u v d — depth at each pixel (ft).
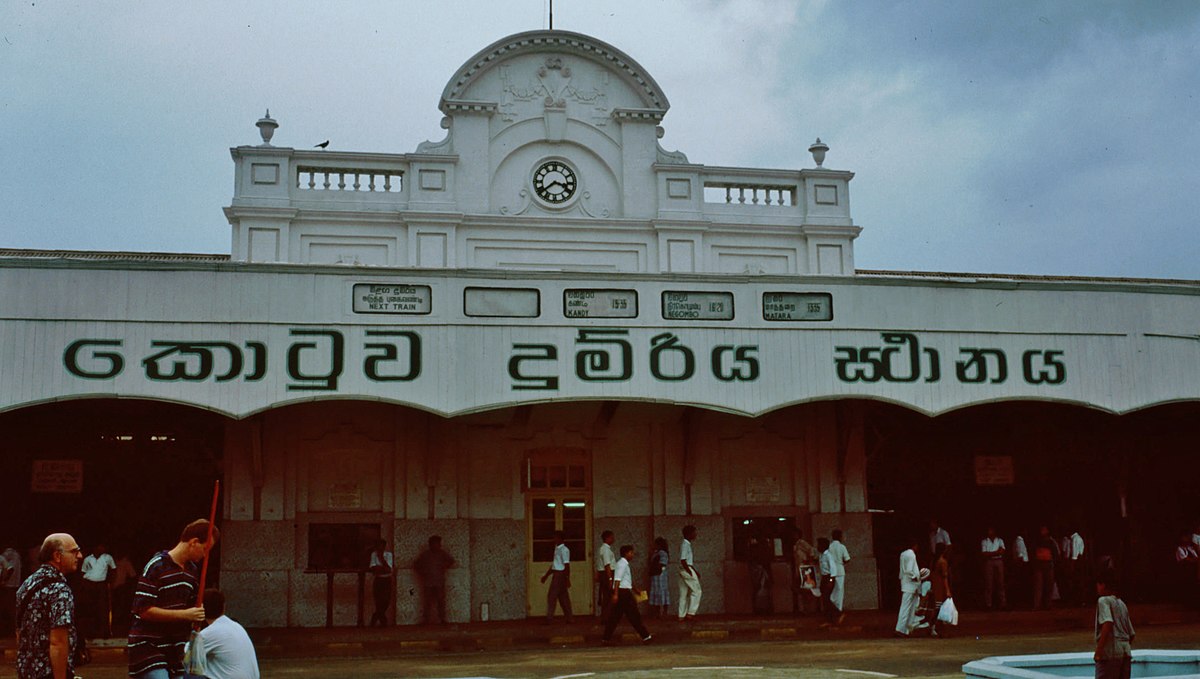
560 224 82.12
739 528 82.23
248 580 74.28
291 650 64.75
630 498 80.94
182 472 75.92
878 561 83.97
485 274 67.36
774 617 76.23
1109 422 88.43
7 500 73.67
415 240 79.97
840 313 71.05
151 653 27.84
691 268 83.05
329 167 80.48
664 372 68.28
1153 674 39.88
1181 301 76.43
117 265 63.62
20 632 26.55
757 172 85.92
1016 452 87.30
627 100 85.05
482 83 83.20
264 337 64.49
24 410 73.05
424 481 77.77
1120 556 86.89
